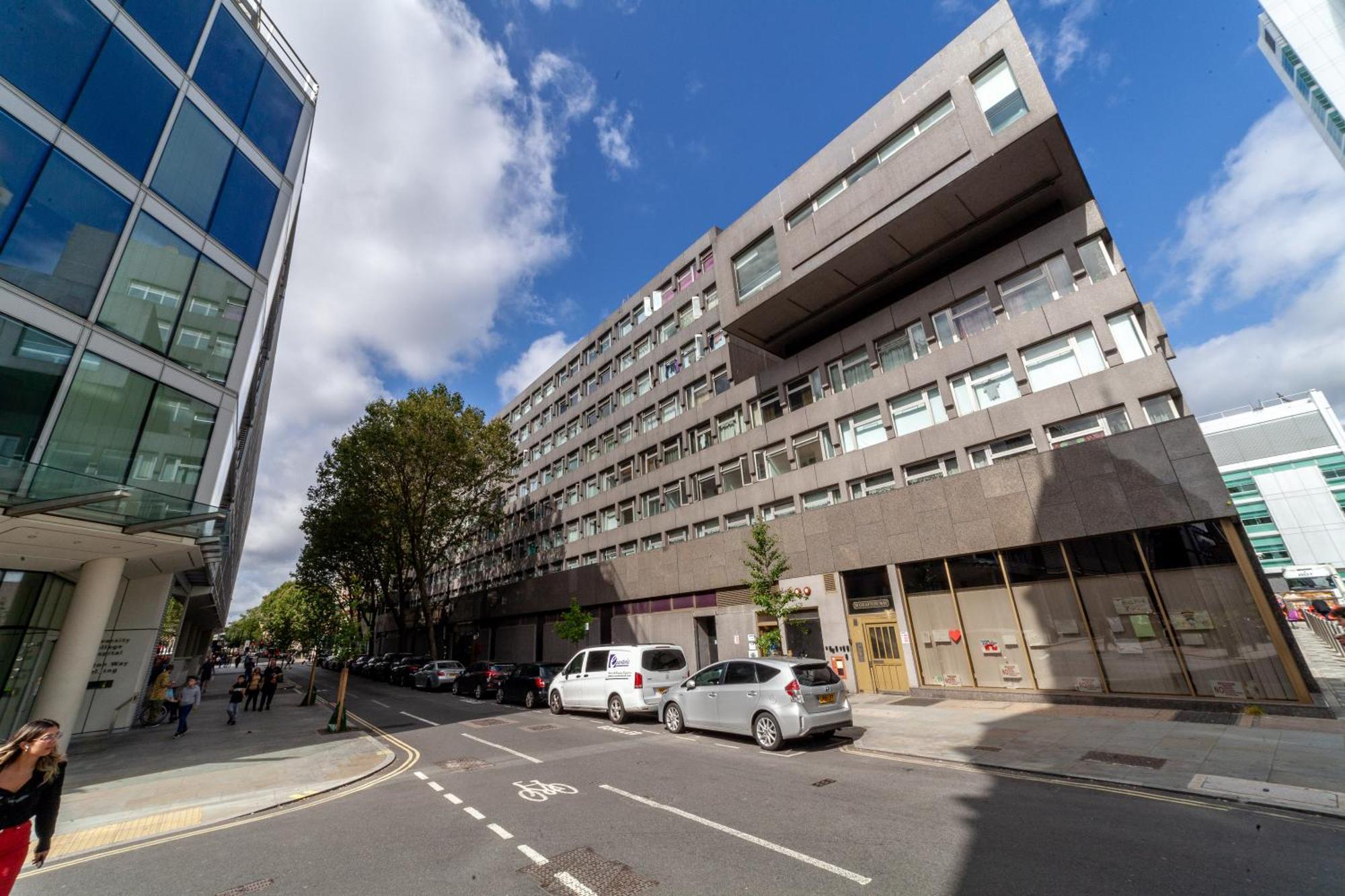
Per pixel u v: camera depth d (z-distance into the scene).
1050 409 14.66
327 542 38.88
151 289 12.48
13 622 12.91
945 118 15.81
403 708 20.02
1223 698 11.12
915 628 16.30
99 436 11.18
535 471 42.72
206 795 8.09
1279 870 4.35
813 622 18.95
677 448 28.14
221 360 13.95
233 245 14.73
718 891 4.39
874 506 17.58
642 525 28.89
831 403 20.16
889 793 6.90
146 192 12.54
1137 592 12.59
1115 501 12.95
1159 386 13.13
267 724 16.47
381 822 6.60
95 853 5.93
